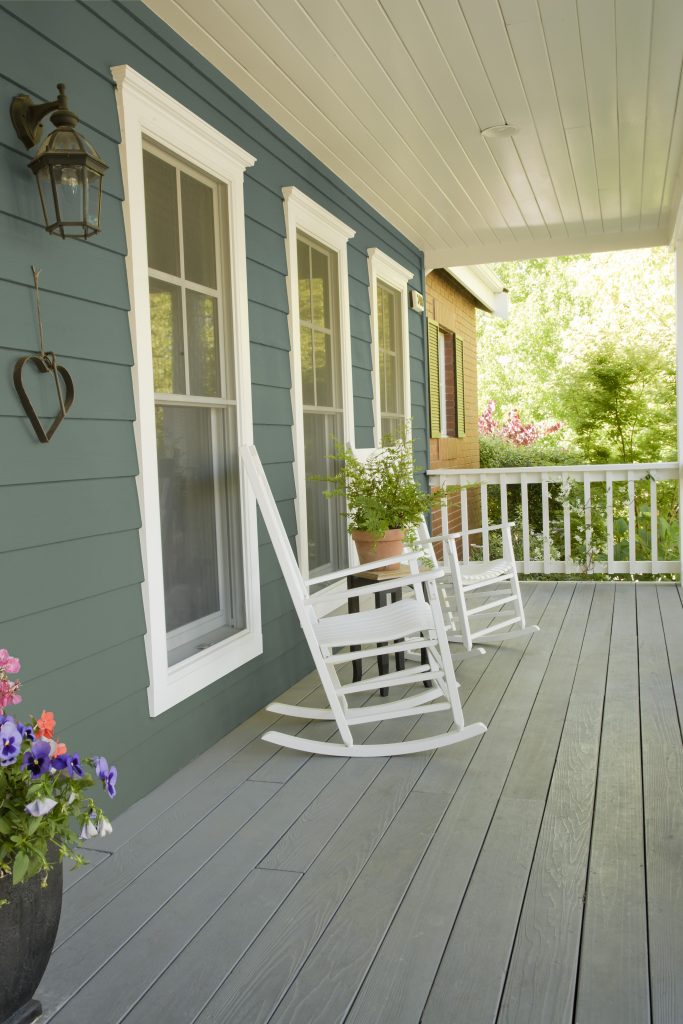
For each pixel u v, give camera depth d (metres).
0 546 2.30
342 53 3.62
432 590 3.37
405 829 2.68
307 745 3.34
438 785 3.01
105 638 2.77
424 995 1.87
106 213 2.80
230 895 2.32
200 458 3.53
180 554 3.38
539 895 2.26
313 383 4.83
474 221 6.45
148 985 1.94
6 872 1.71
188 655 3.37
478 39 3.54
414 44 3.55
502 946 2.04
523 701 3.95
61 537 2.55
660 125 4.54
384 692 4.08
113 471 2.81
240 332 3.74
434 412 8.34
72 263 2.62
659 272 16.75
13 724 1.73
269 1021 1.81
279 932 2.13
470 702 3.96
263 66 3.69
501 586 6.93
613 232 6.95
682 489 6.78
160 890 2.35
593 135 4.67
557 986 1.88
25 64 2.45
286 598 4.32
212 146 3.48
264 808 2.87
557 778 3.03
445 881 2.35
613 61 3.77
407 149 4.81
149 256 3.12
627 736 3.43
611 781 2.99
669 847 2.50
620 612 5.84
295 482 4.41
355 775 3.14
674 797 2.84
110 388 2.81
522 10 3.31
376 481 4.39
